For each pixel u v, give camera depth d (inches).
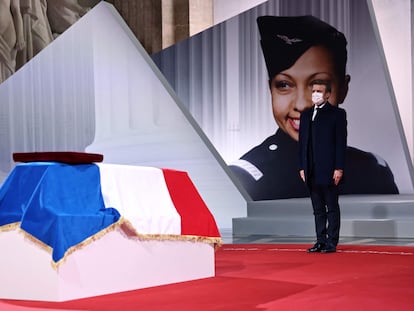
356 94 426.0
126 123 432.5
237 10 472.1
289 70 426.0
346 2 422.9
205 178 404.2
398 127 422.9
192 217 167.8
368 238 304.5
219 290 148.2
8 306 127.6
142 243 152.3
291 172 422.0
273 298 136.3
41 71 451.8
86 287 138.0
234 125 437.4
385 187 426.3
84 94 444.8
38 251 133.7
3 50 436.5
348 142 427.2
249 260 216.1
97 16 441.7
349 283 158.4
